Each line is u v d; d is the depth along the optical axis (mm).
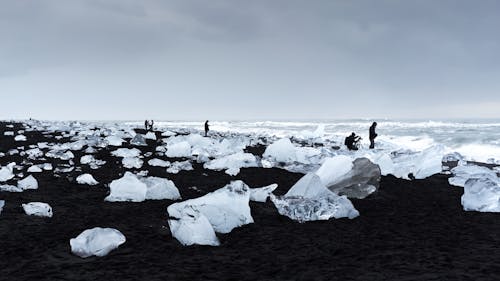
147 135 26875
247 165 16156
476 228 8320
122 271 5816
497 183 10938
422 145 35031
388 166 15867
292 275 5707
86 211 9125
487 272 5781
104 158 17562
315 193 9898
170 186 10664
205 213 8086
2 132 27609
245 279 5566
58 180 12609
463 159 21641
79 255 6395
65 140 24016
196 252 6715
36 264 6020
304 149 20203
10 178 12516
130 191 10211
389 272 5809
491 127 74625
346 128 74562
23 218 8391
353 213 9219
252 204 10242
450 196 11734
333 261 6305
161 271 5836
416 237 7652
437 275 5676
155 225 8164
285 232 7945
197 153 20062
